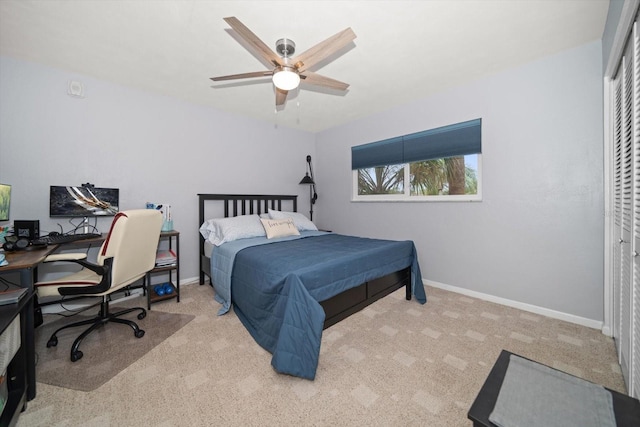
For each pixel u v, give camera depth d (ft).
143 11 5.83
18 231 7.25
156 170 10.27
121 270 6.49
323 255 7.10
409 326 7.40
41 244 6.41
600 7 5.80
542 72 7.88
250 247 8.57
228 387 5.04
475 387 5.00
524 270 8.43
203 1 5.55
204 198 11.43
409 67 8.31
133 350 6.24
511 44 7.15
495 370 3.52
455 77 9.01
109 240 6.26
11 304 4.09
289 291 5.46
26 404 4.56
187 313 8.28
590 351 6.08
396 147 11.66
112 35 6.67
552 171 7.82
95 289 6.16
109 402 4.66
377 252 7.55
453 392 4.89
